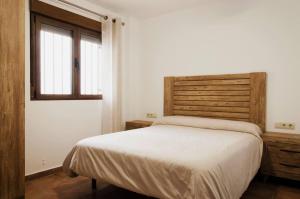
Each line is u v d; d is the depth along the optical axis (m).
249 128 2.77
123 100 3.95
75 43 3.38
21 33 1.86
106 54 3.64
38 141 2.92
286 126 2.93
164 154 1.76
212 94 3.43
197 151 1.84
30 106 2.83
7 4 1.77
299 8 2.84
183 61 3.75
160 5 3.56
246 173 2.12
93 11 3.51
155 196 1.67
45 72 3.09
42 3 2.90
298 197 2.42
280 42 2.96
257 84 3.05
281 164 2.66
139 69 4.21
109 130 3.65
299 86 2.85
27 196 2.40
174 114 3.80
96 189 2.58
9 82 1.79
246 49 3.19
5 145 1.78
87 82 3.62
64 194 2.45
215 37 3.44
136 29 4.19
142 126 3.71
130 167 1.83
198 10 3.58
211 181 1.49
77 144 2.27
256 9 3.11
